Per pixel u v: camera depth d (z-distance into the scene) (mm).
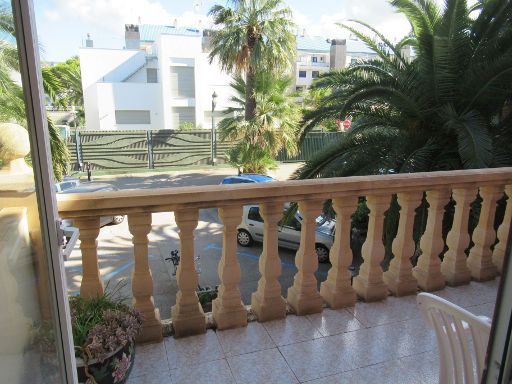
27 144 1064
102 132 20141
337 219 2254
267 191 1978
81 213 1720
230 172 20719
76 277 4133
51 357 1233
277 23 14172
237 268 2084
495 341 773
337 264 2303
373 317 2258
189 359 1898
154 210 1830
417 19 6047
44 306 1198
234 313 2117
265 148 15078
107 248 9133
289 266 8008
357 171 5965
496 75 5387
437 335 1287
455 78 5848
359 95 6035
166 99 25297
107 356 1523
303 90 16891
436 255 2549
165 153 21438
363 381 1786
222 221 1992
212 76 25891
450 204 5023
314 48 40375
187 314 2043
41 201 1122
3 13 981
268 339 2053
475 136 5062
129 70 26469
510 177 2525
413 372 1843
